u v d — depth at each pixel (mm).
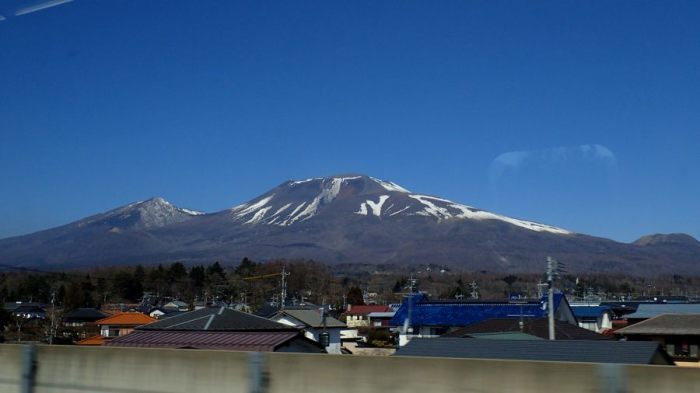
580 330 36688
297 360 8688
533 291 132750
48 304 86625
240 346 26422
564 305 53406
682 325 36344
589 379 7035
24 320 68188
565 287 113500
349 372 8336
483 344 21656
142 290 103062
